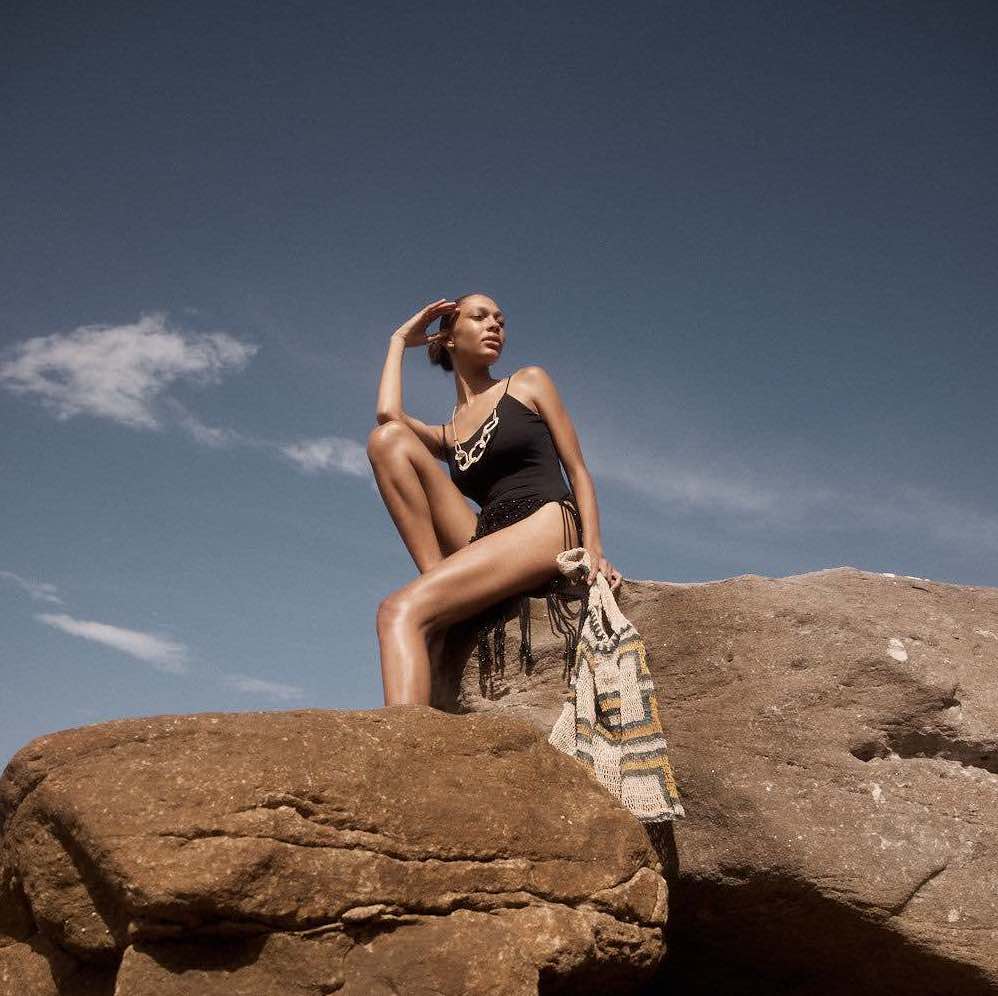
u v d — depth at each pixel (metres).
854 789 3.92
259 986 2.72
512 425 4.82
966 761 4.03
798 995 4.15
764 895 3.85
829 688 4.12
